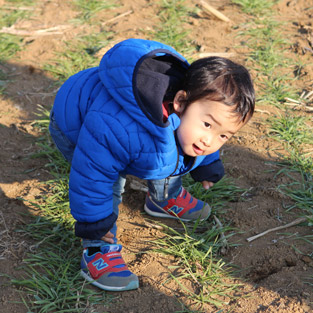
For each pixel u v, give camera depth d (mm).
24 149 3438
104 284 2379
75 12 5344
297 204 2963
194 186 3086
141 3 5508
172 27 4930
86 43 4738
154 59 2275
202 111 2070
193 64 2131
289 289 2391
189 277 2484
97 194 2191
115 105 2145
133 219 2908
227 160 3357
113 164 2156
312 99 3992
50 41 4734
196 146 2184
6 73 4293
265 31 4855
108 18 5215
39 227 2777
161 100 2076
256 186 3152
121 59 2109
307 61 4441
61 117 2357
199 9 5270
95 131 2121
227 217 2914
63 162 3287
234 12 5285
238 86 2035
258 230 2809
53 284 2402
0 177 3148
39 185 3107
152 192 2670
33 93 4062
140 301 2346
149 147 2143
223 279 2480
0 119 3732
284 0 5496
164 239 2713
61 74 4320
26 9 5367
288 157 3361
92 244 2426
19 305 2299
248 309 2303
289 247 2666
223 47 4648
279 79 4176
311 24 4969
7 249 2598
